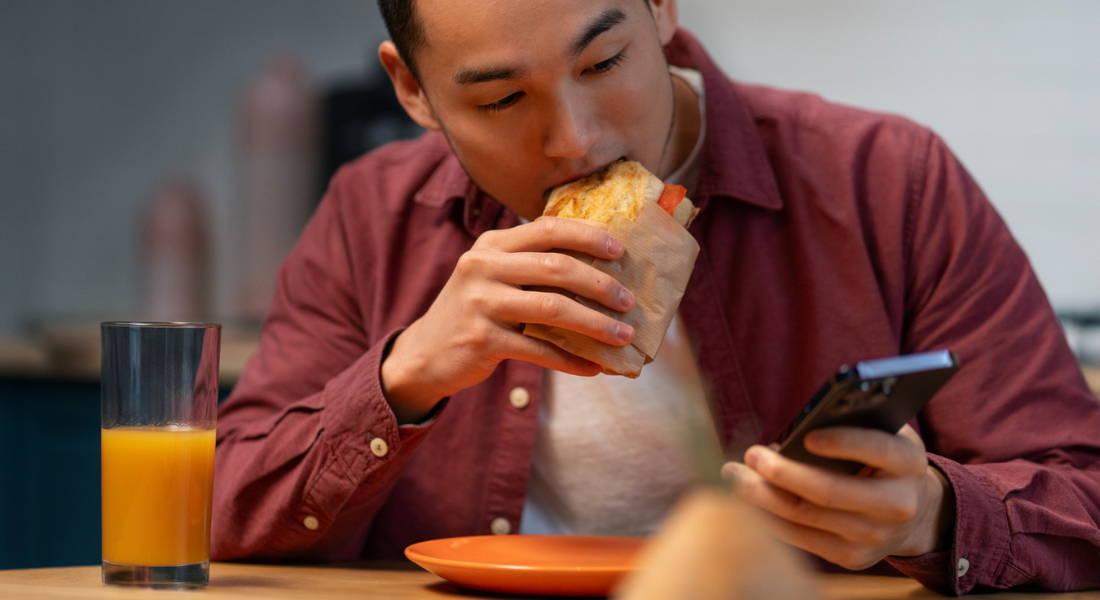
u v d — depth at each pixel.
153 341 0.92
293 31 3.38
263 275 3.24
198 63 3.46
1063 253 2.74
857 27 2.88
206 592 0.91
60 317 3.55
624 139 1.04
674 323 1.35
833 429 0.74
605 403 1.37
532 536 1.10
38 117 3.59
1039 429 1.17
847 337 1.31
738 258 1.36
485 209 1.44
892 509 0.78
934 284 1.32
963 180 1.36
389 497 1.42
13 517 2.58
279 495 1.16
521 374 1.38
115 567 0.92
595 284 0.93
